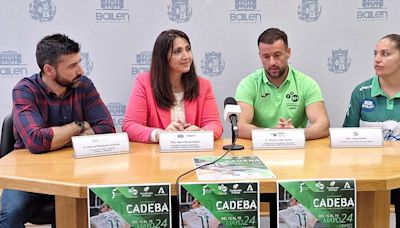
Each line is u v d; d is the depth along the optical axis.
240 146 1.77
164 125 2.06
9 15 2.61
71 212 1.36
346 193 1.25
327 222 1.25
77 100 1.97
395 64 2.09
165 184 1.24
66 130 1.75
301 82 2.30
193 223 1.24
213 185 1.24
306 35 2.71
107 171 1.41
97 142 1.66
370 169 1.38
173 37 2.02
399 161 1.49
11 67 2.66
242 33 2.69
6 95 2.69
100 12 2.63
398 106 2.15
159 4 2.64
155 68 2.06
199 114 2.11
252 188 1.25
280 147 1.74
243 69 2.72
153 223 1.24
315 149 1.72
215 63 2.71
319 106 2.23
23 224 1.74
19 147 1.85
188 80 2.09
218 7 2.66
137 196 1.23
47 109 1.89
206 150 1.72
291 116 2.30
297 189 1.25
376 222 1.37
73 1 2.61
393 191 1.88
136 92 2.08
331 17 2.69
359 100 2.24
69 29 2.64
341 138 1.75
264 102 2.32
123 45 2.67
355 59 2.74
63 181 1.29
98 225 1.23
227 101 1.84
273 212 1.57
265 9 2.67
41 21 2.63
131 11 2.64
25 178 1.33
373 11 2.69
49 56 1.79
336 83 2.76
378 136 1.75
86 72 2.69
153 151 1.73
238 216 1.25
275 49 2.20
